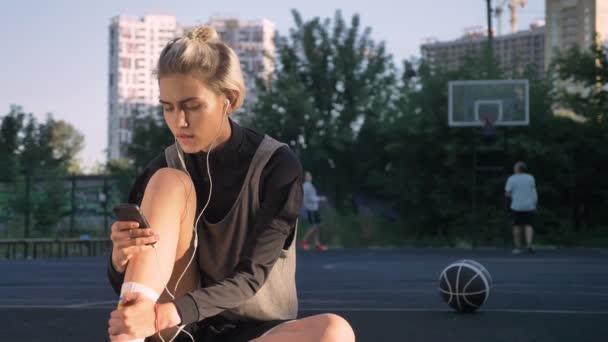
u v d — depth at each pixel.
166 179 2.10
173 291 2.21
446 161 22.64
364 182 28.56
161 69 2.07
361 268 11.42
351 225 23.11
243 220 2.23
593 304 6.45
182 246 2.17
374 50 30.78
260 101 30.06
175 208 2.07
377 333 4.81
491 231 21.69
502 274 9.88
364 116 29.64
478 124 21.55
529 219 15.94
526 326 5.11
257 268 2.13
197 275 2.27
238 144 2.22
